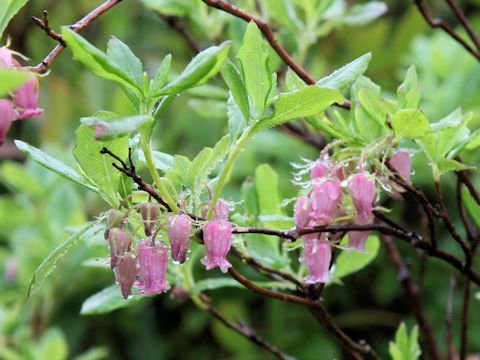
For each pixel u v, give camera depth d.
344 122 0.53
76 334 0.89
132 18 1.07
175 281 0.58
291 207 0.80
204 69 0.46
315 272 0.52
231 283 0.58
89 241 0.58
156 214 0.49
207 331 0.96
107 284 0.89
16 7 0.48
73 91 1.05
